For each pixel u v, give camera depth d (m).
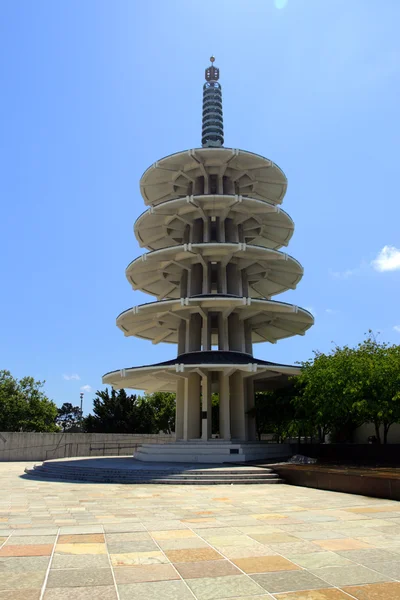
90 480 23.39
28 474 27.67
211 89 43.12
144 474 23.27
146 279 39.31
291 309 34.22
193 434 32.94
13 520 12.12
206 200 34.69
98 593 6.61
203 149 35.34
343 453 28.83
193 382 33.81
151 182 38.50
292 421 30.80
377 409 26.31
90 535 10.21
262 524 11.45
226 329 34.84
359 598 6.43
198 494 17.69
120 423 61.66
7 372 67.00
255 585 6.95
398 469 20.45
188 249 33.22
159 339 42.72
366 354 30.66
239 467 24.66
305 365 31.88
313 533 10.39
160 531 10.65
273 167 37.41
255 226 38.66
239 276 36.47
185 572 7.58
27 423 64.25
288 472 21.88
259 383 38.28
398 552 8.77
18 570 7.65
